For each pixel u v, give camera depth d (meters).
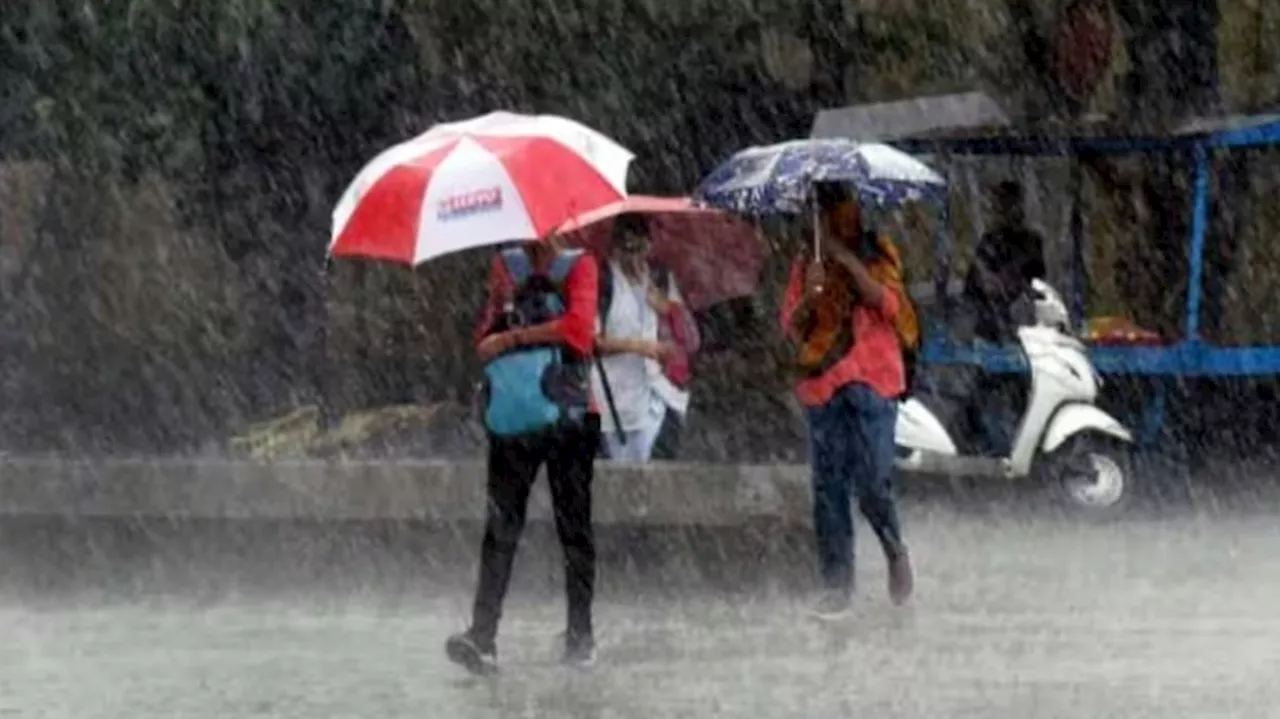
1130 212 43.69
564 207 24.66
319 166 46.59
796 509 31.09
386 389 48.66
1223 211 43.22
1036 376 39.41
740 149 48.81
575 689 24.25
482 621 24.89
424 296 48.69
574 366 24.84
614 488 30.95
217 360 48.44
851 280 28.64
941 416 40.97
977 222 43.03
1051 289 41.38
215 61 43.41
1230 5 55.84
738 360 44.19
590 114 47.41
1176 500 41.88
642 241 35.78
